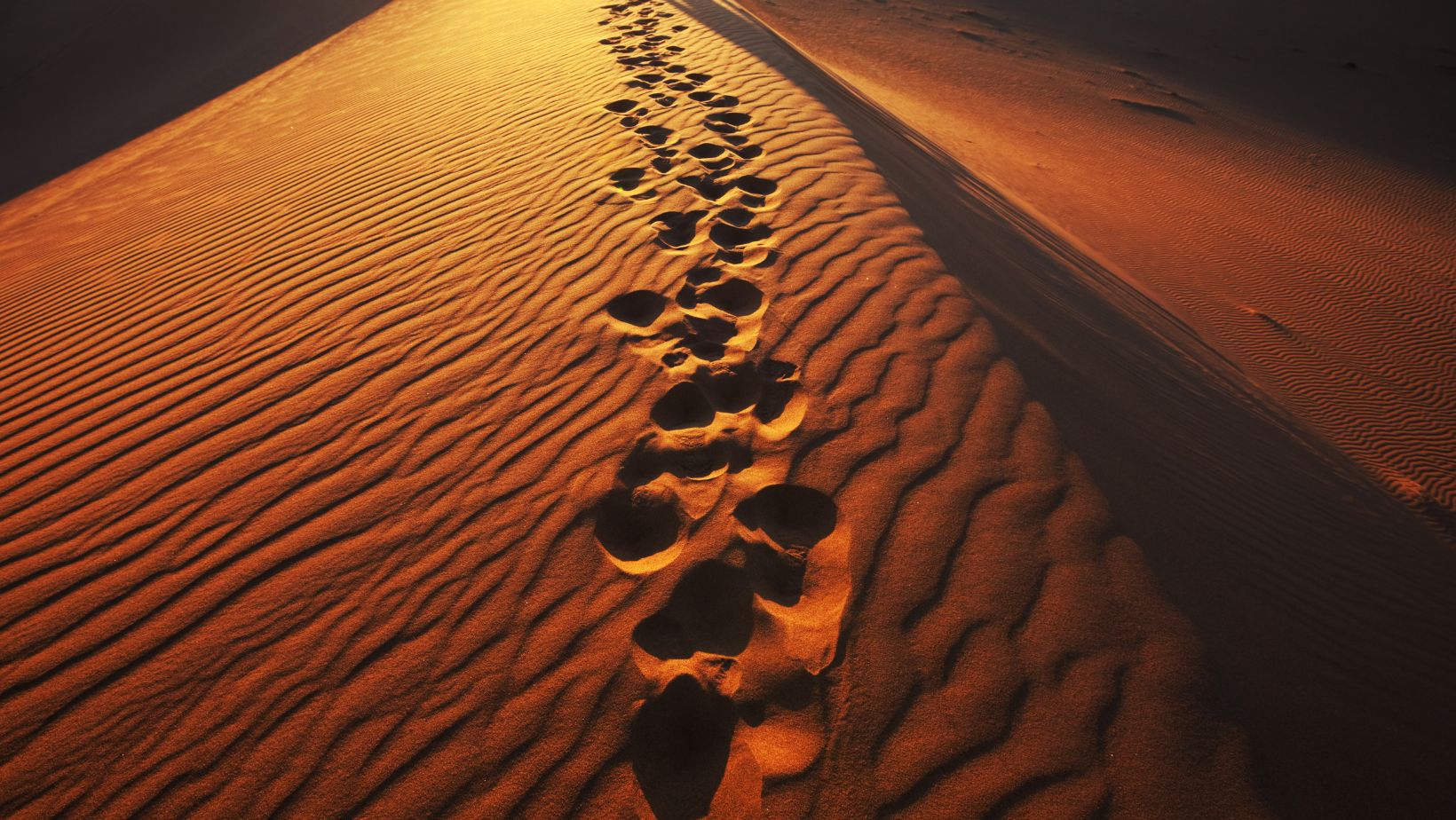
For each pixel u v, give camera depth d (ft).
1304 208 37.91
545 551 7.27
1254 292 28.25
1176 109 54.24
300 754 5.85
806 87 21.12
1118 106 53.06
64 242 19.66
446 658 6.41
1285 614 7.40
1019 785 5.30
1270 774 5.45
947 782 5.33
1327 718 6.19
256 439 9.24
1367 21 99.04
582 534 7.41
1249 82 68.59
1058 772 5.37
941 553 6.91
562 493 7.89
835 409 8.61
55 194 30.63
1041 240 18.84
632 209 13.92
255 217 17.06
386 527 7.75
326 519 7.94
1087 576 6.72
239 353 11.19
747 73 22.31
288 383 10.26
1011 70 58.59
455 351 10.43
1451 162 50.42
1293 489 10.84
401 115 23.07
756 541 7.16
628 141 17.28
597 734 5.75
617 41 28.07
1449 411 21.76
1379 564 9.71
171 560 7.68
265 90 36.76
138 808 5.66
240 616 7.00
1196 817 5.14
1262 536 8.73
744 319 10.38
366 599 7.01
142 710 6.31
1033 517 7.25
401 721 5.98
